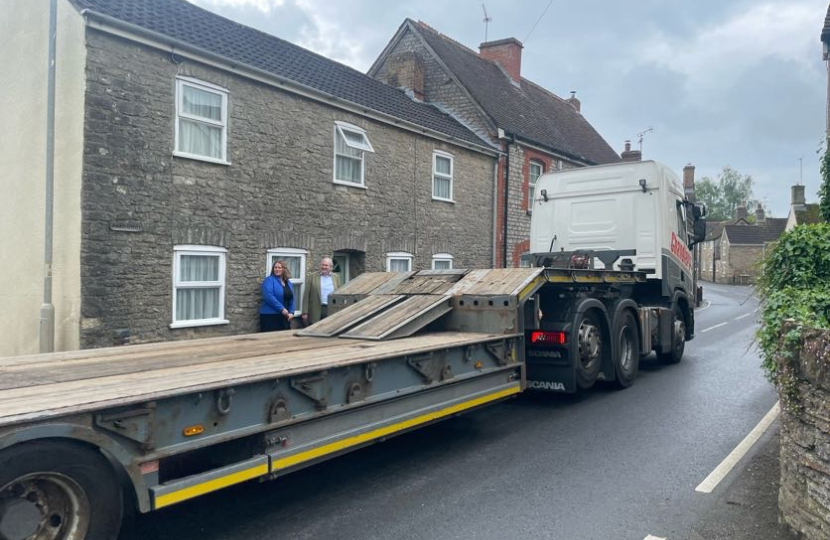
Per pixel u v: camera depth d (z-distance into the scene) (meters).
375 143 13.64
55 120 8.92
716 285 53.53
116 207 8.81
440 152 15.81
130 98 8.98
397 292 7.41
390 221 14.07
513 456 5.79
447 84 19.42
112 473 3.24
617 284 8.91
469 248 17.03
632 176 10.34
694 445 6.06
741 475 5.19
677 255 10.80
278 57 12.86
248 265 10.73
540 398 8.35
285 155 11.41
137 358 4.65
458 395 5.70
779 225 61.38
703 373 10.07
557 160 21.28
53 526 3.06
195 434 3.51
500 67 24.27
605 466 5.46
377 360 4.70
